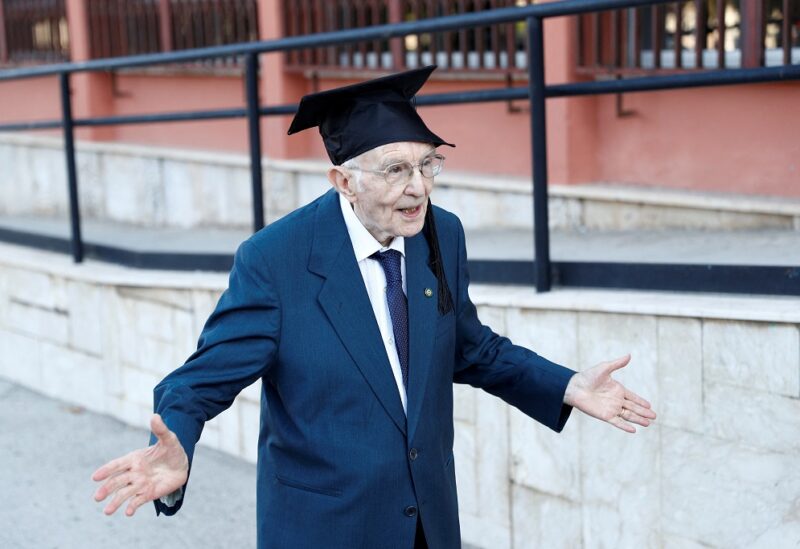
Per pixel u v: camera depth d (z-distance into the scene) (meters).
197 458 5.23
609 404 2.53
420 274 2.47
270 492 2.49
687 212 4.98
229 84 7.56
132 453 2.15
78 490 4.89
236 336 2.38
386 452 2.40
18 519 4.60
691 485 3.41
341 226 2.46
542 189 3.88
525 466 3.88
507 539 3.98
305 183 6.75
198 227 7.50
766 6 4.75
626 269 3.78
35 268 6.23
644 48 5.48
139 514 4.63
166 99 8.11
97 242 6.23
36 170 8.87
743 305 3.28
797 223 4.60
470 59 6.06
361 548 2.41
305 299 2.42
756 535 3.26
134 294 5.58
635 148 5.37
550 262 3.97
